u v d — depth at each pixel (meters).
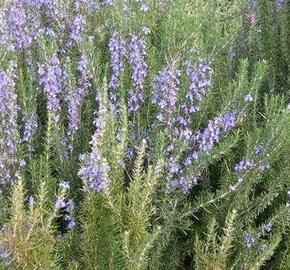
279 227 0.73
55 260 0.60
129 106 0.82
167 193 0.73
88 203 0.62
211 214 0.77
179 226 0.74
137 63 0.80
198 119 0.80
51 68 0.76
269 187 0.75
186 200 0.78
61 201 0.60
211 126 0.75
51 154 0.76
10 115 0.75
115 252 0.62
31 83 0.79
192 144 0.77
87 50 0.81
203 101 0.79
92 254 0.64
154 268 0.72
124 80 0.83
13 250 0.55
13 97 0.74
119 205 0.62
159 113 0.76
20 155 0.75
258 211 0.76
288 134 0.72
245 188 0.75
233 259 0.75
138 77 0.81
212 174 0.84
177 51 0.81
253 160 0.73
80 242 0.66
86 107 0.81
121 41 0.82
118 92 0.82
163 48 0.87
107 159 0.65
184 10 0.97
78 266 0.65
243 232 0.73
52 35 0.89
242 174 0.73
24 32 0.89
